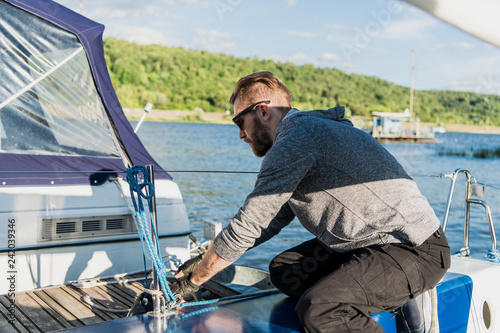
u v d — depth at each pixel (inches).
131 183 73.2
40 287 121.3
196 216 375.2
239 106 79.0
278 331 68.4
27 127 131.0
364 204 66.7
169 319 71.4
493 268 105.8
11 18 131.0
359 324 64.4
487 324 100.1
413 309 74.5
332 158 66.8
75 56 141.4
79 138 139.4
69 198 125.7
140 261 136.6
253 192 68.1
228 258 69.3
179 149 1432.1
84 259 127.6
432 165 1266.0
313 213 70.1
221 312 75.8
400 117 1994.3
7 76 130.3
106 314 103.9
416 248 68.1
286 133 70.0
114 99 148.1
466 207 132.0
